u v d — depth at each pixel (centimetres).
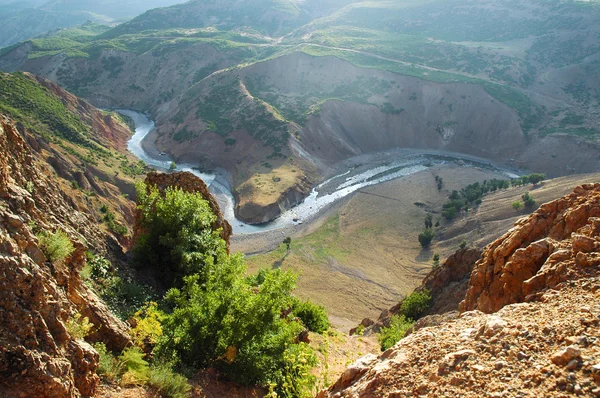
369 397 856
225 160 14312
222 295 1530
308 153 14362
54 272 1108
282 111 16438
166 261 2247
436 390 768
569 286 1005
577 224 1294
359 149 16075
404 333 2652
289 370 1566
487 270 1547
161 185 2778
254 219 10706
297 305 2970
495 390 704
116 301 1602
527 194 9681
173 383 1226
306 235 9944
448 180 13050
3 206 1062
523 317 902
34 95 12362
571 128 15725
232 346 1477
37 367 833
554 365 699
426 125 17238
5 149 1316
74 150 10538
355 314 7025
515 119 16475
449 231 9650
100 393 1042
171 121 17262
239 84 17888
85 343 1041
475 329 923
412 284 8069
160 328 1455
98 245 1945
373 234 9981
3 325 837
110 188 9512
